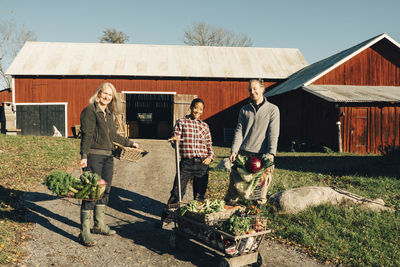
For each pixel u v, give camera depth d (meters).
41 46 24.84
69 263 3.62
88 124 4.02
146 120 28.67
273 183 7.71
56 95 22.25
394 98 14.98
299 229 4.86
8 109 19.88
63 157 10.23
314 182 8.17
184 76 22.59
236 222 3.41
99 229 4.50
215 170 9.73
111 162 4.41
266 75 23.55
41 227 4.64
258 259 3.75
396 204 6.24
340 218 5.34
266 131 4.50
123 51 25.20
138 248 4.18
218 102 23.38
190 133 4.81
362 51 18.98
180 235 4.05
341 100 14.40
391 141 16.08
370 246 4.43
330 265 3.95
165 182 8.39
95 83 22.39
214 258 4.00
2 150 10.25
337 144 15.66
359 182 8.17
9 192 6.07
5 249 3.69
